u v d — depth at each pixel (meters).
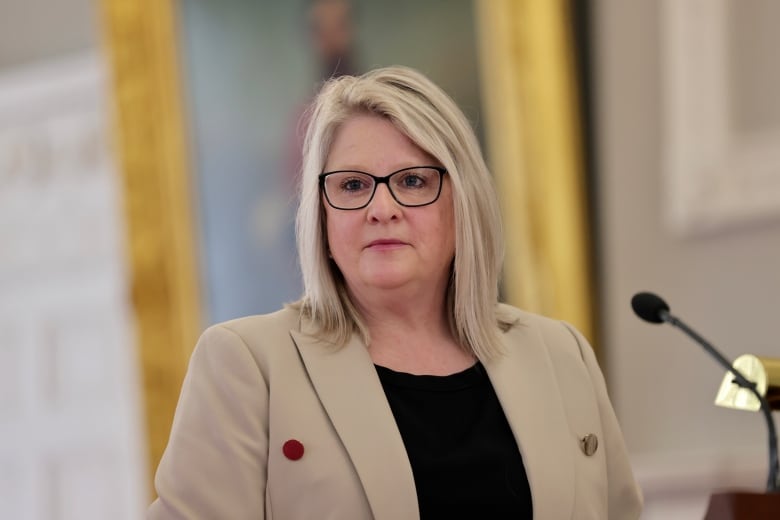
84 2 18.83
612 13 15.15
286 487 6.32
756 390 6.49
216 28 17.09
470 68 15.63
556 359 7.16
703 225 14.57
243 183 17.02
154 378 17.39
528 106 15.27
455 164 6.73
